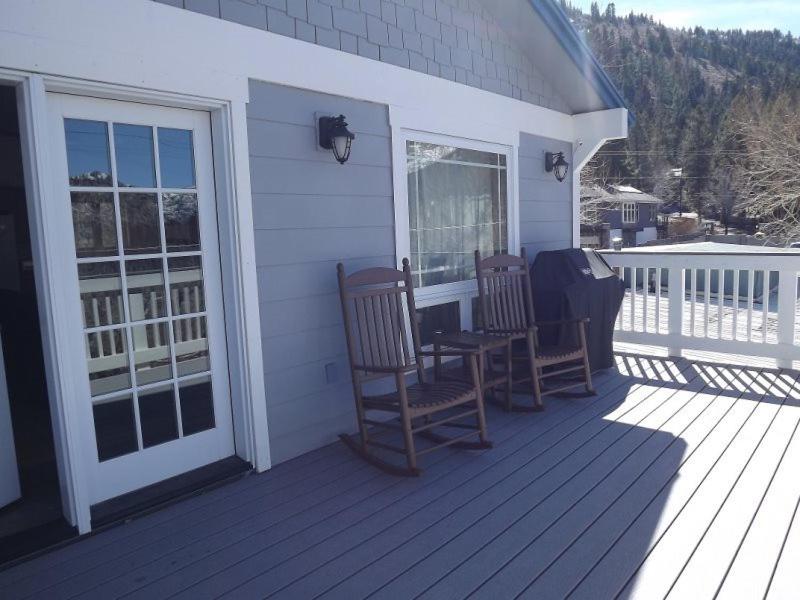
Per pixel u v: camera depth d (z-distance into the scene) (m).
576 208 6.08
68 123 2.60
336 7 3.57
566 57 5.17
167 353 2.97
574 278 4.61
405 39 4.06
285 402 3.36
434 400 3.19
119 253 2.77
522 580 2.17
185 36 2.82
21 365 4.38
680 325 5.40
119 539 2.55
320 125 3.45
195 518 2.72
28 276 4.48
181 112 2.97
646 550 2.34
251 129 3.13
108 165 2.73
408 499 2.85
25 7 2.31
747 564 2.22
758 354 5.01
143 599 2.13
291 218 3.35
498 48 4.96
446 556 2.35
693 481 2.93
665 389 4.52
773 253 4.88
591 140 5.88
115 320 2.78
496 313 4.41
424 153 4.37
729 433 3.56
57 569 2.34
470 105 4.62
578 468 3.13
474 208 4.84
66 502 2.60
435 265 4.50
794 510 2.61
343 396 3.70
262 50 3.15
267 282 3.24
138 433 2.88
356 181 3.73
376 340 3.59
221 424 3.21
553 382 4.71
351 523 2.63
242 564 2.34
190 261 3.04
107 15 2.55
